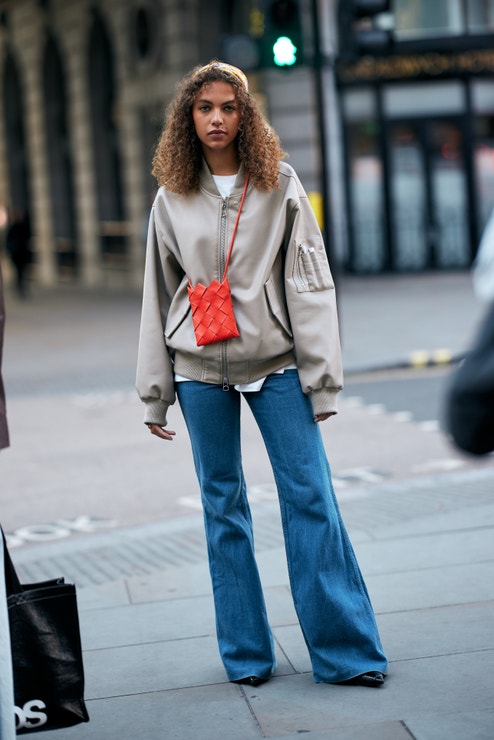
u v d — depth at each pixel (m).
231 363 5.94
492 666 6.21
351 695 5.93
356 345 22.38
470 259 37.62
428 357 20.69
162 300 6.21
